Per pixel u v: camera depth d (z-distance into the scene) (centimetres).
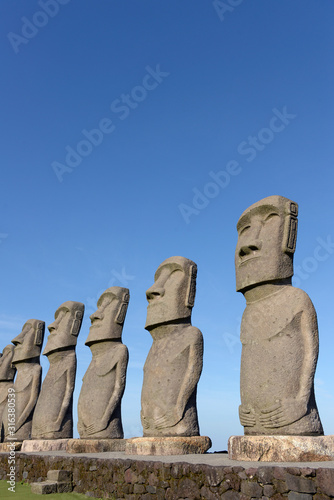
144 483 830
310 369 807
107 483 919
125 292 1391
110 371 1288
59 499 948
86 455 1105
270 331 844
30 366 1708
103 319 1357
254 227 911
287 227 880
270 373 819
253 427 822
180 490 759
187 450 978
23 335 1736
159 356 1086
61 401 1463
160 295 1127
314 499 596
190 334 1077
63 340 1522
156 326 1123
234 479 685
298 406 785
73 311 1567
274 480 639
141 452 991
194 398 1053
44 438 1427
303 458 739
